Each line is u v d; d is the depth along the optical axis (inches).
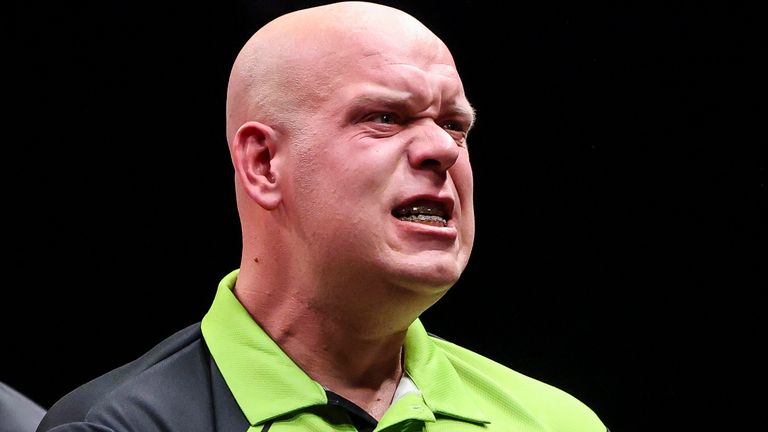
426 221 195.5
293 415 192.7
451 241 195.6
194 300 315.9
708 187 321.7
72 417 193.5
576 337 323.0
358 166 192.4
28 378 311.0
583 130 321.4
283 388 194.2
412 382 206.4
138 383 195.0
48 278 311.9
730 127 320.8
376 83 195.0
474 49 318.0
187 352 202.4
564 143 321.7
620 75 319.9
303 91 197.5
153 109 313.4
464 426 203.8
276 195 198.7
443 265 192.7
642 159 321.7
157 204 314.7
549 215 323.3
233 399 194.1
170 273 315.0
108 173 312.8
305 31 201.3
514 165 322.7
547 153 322.3
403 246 192.1
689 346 322.0
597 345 323.0
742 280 320.8
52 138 311.1
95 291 313.1
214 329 203.0
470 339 324.8
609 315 323.0
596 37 318.7
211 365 199.5
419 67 197.9
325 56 197.9
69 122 311.7
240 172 202.2
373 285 193.3
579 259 323.0
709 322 321.7
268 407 192.1
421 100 195.6
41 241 311.7
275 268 201.2
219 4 310.2
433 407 202.5
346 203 192.1
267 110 200.2
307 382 195.2
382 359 204.2
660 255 322.7
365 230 191.6
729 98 320.5
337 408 195.8
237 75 206.8
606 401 321.7
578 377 322.0
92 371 313.1
